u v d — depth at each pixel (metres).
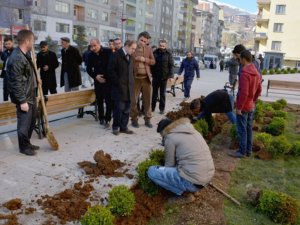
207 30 129.00
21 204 3.93
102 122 7.58
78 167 5.05
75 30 52.25
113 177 4.73
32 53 5.64
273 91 17.05
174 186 4.16
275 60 54.88
